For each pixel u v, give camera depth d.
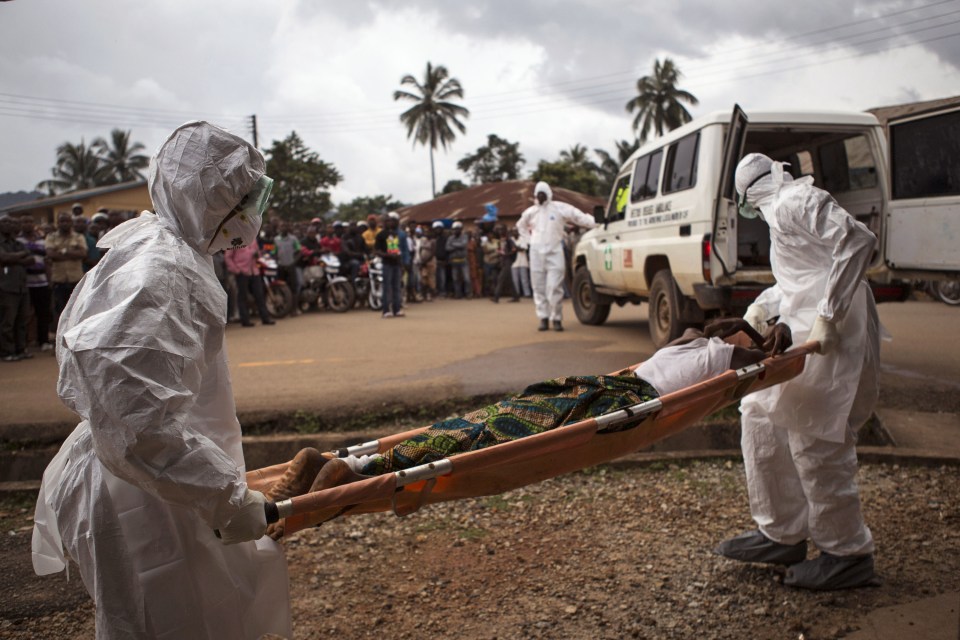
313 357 8.55
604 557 4.06
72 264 9.51
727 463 5.42
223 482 1.89
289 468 2.46
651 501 4.82
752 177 3.81
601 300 11.09
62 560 2.24
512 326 11.44
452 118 53.44
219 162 2.07
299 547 4.30
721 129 7.26
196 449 1.87
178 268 1.96
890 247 7.27
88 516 2.02
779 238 3.67
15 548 4.36
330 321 12.73
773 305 3.88
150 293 1.86
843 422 3.45
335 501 2.15
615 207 9.91
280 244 13.55
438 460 2.47
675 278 7.81
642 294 9.38
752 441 3.75
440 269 18.47
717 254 7.01
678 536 4.30
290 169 39.19
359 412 6.16
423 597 3.69
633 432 2.95
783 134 7.97
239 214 2.15
